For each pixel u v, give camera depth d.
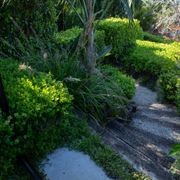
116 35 9.09
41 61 4.60
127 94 5.56
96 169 3.63
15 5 4.84
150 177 3.73
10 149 3.12
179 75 6.61
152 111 5.92
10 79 3.70
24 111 3.20
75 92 4.51
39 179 3.24
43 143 3.55
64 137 3.98
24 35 4.84
